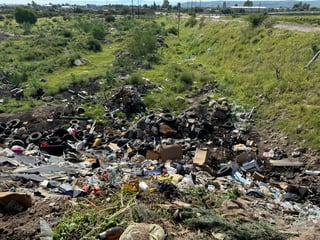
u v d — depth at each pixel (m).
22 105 22.22
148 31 40.22
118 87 24.64
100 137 18.00
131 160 15.20
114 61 33.25
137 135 17.78
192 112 20.28
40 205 9.14
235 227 8.21
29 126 19.41
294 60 23.61
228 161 15.68
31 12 65.69
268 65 24.97
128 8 102.88
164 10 103.62
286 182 14.27
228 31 35.41
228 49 31.86
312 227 9.79
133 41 36.69
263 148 16.94
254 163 15.31
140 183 10.21
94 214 8.12
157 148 16.08
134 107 21.08
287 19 33.25
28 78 28.09
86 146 17.16
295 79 21.36
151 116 19.16
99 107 21.59
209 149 16.08
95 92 24.42
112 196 9.58
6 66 31.72
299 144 16.50
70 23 65.56
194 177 12.95
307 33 25.78
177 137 17.97
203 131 18.06
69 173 12.34
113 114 20.58
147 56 34.19
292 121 18.00
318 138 16.09
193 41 41.66
